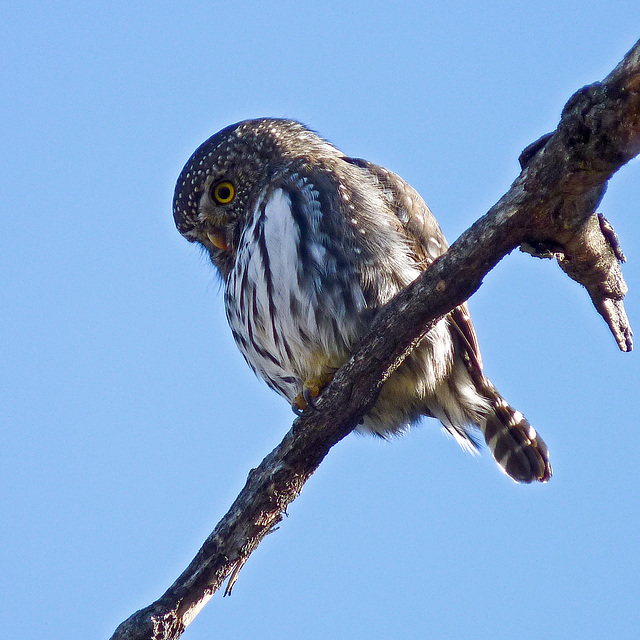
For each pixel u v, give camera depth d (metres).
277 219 10.41
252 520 8.97
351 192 10.38
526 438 11.89
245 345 11.63
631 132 7.09
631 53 6.93
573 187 7.50
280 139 11.79
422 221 11.14
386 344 8.72
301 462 9.10
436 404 11.45
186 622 8.78
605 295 8.59
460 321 10.97
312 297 10.03
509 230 7.91
